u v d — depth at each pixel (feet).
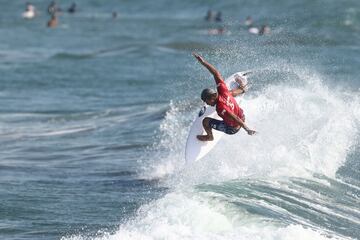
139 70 445.78
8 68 468.34
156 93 362.74
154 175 213.05
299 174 186.60
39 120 315.99
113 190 197.26
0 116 326.03
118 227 161.68
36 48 596.29
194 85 362.53
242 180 171.94
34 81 419.95
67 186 202.39
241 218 141.79
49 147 261.44
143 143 255.50
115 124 294.87
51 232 159.53
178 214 137.90
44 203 183.32
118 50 546.26
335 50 432.66
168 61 477.36
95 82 411.54
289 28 586.45
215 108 184.03
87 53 542.98
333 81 318.04
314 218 156.04
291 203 161.58
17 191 195.31
